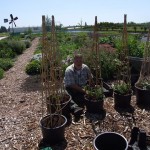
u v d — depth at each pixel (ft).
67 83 17.38
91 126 14.82
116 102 17.26
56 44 13.75
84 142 13.25
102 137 11.08
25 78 31.14
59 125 13.35
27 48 81.35
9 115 17.54
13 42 69.67
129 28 127.75
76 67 17.40
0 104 20.49
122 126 14.75
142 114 16.22
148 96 17.29
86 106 16.61
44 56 13.30
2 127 15.58
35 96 21.71
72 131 14.34
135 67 23.59
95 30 16.07
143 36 66.08
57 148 12.83
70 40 78.69
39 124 14.29
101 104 16.30
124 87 17.39
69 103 15.97
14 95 22.99
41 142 13.42
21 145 13.38
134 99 18.76
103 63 24.64
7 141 13.88
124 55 18.97
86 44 36.32
